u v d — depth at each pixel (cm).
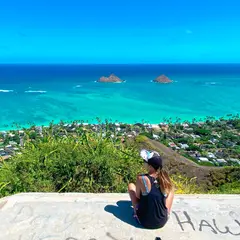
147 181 370
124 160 590
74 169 545
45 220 394
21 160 553
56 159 558
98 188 544
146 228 380
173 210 425
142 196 373
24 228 377
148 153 377
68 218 400
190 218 406
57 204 436
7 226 380
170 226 387
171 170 861
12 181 514
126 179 569
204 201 455
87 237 362
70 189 538
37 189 514
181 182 696
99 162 555
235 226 392
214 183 835
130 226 385
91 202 444
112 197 462
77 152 573
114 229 378
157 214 370
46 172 541
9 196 456
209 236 370
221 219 407
